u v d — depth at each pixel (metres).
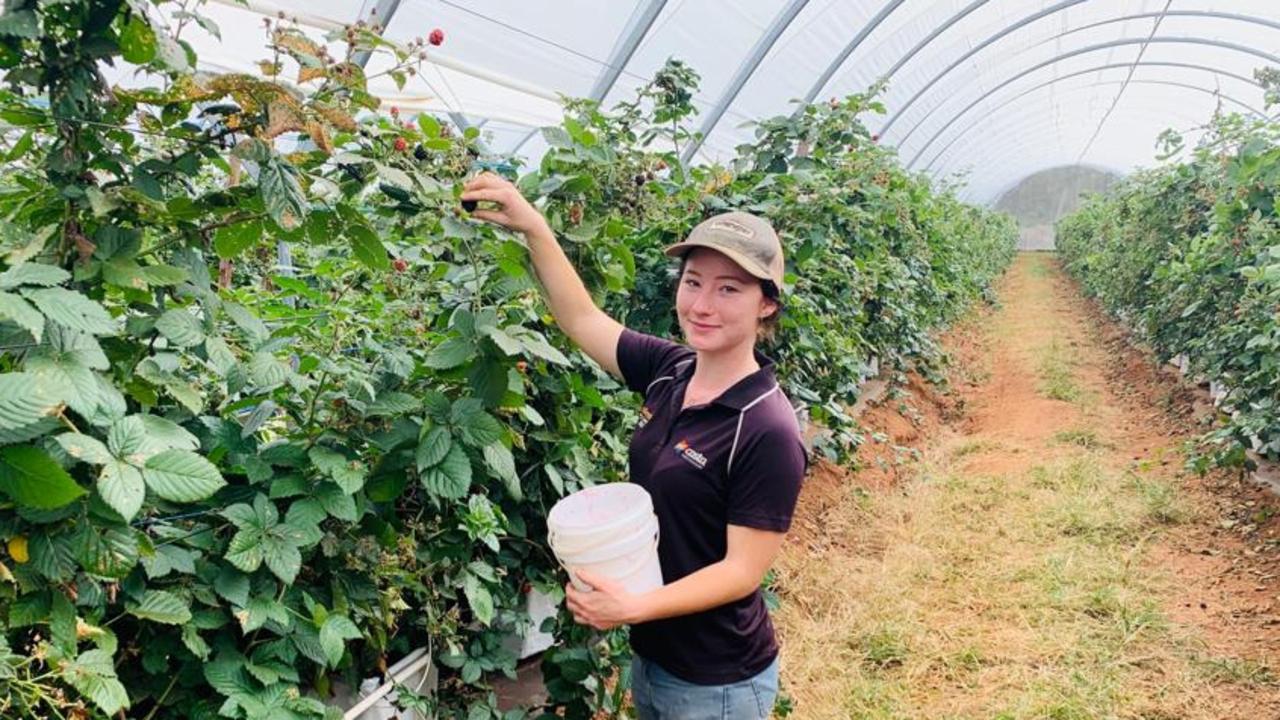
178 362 1.44
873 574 3.82
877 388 6.66
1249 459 5.00
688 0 5.42
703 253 1.53
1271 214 5.22
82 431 1.19
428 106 5.45
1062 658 3.19
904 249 6.44
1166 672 3.11
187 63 1.24
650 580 1.46
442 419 1.64
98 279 1.32
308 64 1.44
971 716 2.86
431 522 1.93
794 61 7.16
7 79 1.21
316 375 1.67
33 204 1.30
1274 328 4.25
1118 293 10.20
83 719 1.17
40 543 1.10
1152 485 4.88
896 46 8.55
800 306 3.57
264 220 1.42
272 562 1.40
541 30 4.98
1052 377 7.97
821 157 4.13
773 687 1.65
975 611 3.55
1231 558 4.02
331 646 1.45
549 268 1.78
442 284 2.29
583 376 2.34
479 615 1.78
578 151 2.28
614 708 2.20
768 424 1.49
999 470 5.34
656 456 1.61
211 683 1.38
